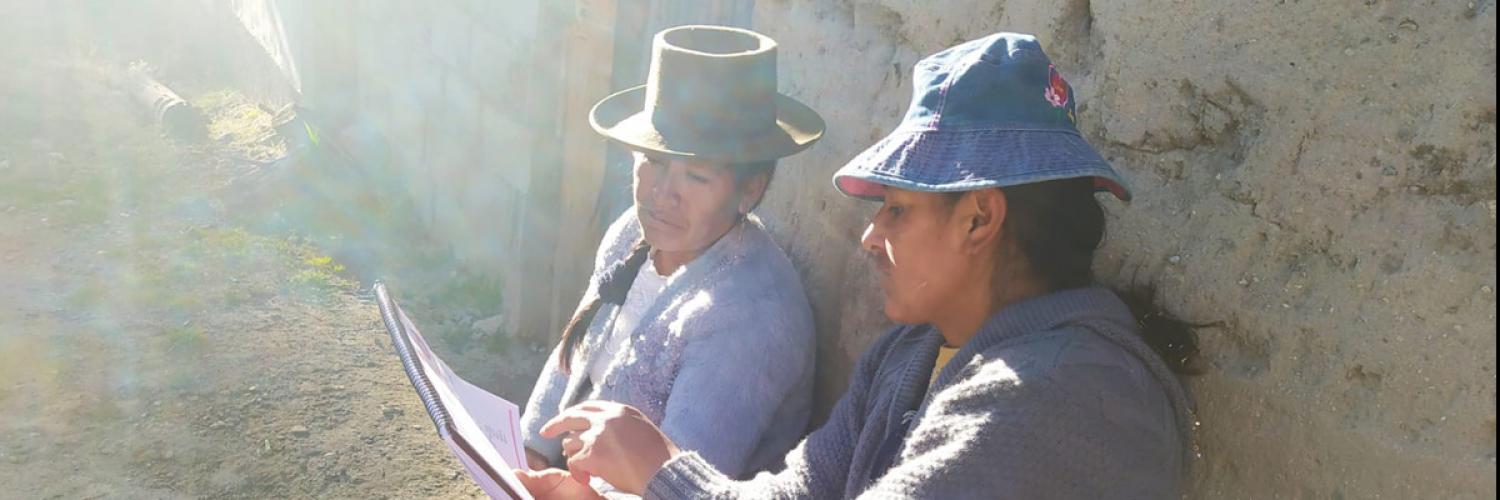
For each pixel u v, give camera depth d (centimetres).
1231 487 204
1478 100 173
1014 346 190
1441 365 176
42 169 725
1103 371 183
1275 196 199
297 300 537
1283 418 195
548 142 491
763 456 281
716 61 269
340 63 772
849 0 312
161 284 550
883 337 238
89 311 518
